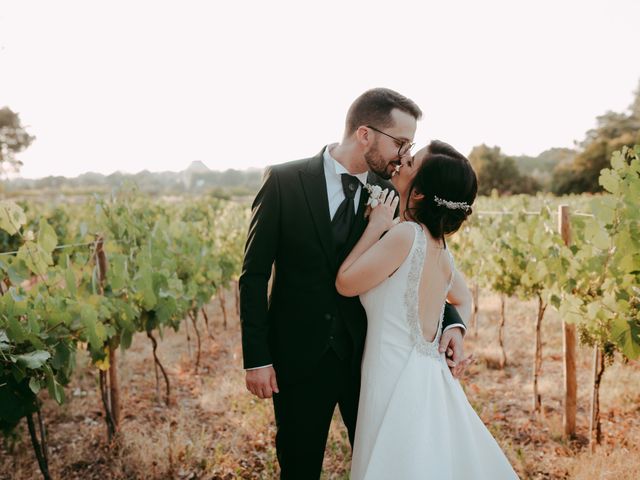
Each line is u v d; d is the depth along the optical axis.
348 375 1.94
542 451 3.04
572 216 3.65
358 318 1.92
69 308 2.45
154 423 3.53
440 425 1.63
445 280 1.81
